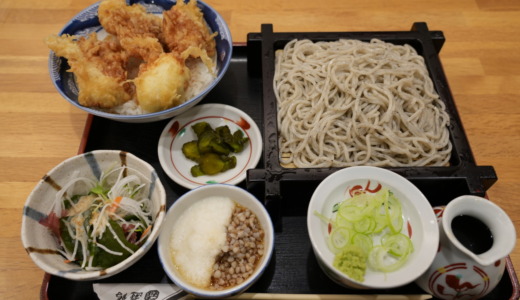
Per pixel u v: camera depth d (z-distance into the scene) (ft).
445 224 0.85
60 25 1.55
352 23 1.57
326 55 1.32
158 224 0.91
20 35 1.52
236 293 0.87
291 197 1.11
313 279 1.01
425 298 0.91
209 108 1.28
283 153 1.23
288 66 1.33
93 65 1.18
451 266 0.87
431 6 1.63
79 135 1.29
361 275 0.84
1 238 1.10
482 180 1.04
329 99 1.26
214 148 1.16
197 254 0.97
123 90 1.21
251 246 0.97
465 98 1.39
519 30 1.56
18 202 1.16
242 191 1.01
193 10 1.28
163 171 1.20
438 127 1.21
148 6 1.38
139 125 1.28
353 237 0.90
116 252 0.93
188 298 0.94
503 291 0.97
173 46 1.26
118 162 1.04
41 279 1.03
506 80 1.43
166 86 1.13
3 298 1.01
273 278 1.01
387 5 1.64
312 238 0.88
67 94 1.17
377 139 1.21
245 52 1.45
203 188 1.03
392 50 1.35
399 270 0.87
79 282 1.00
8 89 1.38
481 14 1.61
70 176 1.01
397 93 1.25
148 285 0.96
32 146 1.26
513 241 0.80
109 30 1.29
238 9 1.60
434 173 1.04
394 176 0.99
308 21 1.57
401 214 0.98
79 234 0.95
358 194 1.01
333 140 1.21
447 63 1.47
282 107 1.27
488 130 1.31
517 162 1.24
